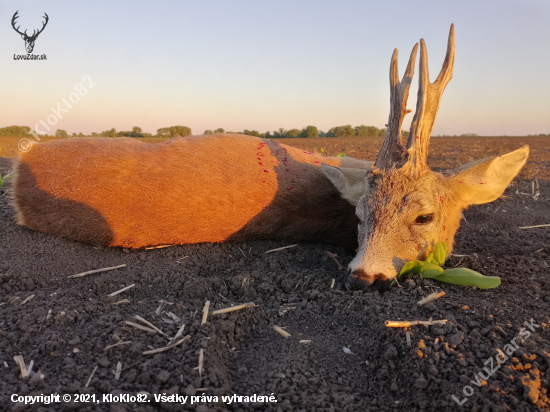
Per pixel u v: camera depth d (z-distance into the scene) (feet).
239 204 2.37
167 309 1.82
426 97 1.91
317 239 2.62
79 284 2.06
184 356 1.46
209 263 2.35
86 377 1.38
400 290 1.93
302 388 1.38
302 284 2.14
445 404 1.27
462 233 3.02
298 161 2.56
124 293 2.01
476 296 1.92
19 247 2.29
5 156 6.13
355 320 1.78
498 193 2.16
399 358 1.48
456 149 11.55
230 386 1.37
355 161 2.89
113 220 2.31
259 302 1.97
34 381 1.32
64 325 1.67
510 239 2.88
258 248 2.54
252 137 2.66
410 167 1.96
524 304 1.83
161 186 2.28
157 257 2.35
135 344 1.51
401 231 1.94
